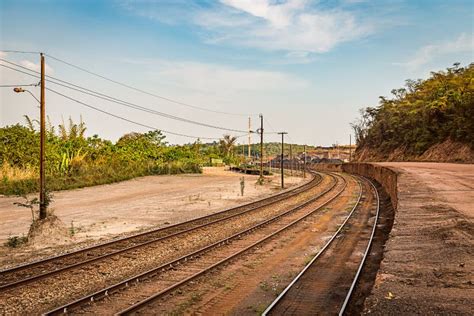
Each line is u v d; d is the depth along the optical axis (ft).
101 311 31.37
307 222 75.61
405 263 32.78
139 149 224.94
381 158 307.17
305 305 32.55
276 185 176.76
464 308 23.41
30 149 147.13
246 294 35.50
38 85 61.77
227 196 125.90
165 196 123.34
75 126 179.32
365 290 35.81
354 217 81.56
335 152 534.37
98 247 52.80
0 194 118.32
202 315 30.71
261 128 174.50
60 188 134.62
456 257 33.22
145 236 61.31
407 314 23.08
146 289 36.40
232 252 51.16
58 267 43.83
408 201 65.00
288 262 46.60
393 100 359.25
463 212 52.47
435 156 226.99
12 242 55.77
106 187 149.28
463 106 206.59
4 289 35.83
